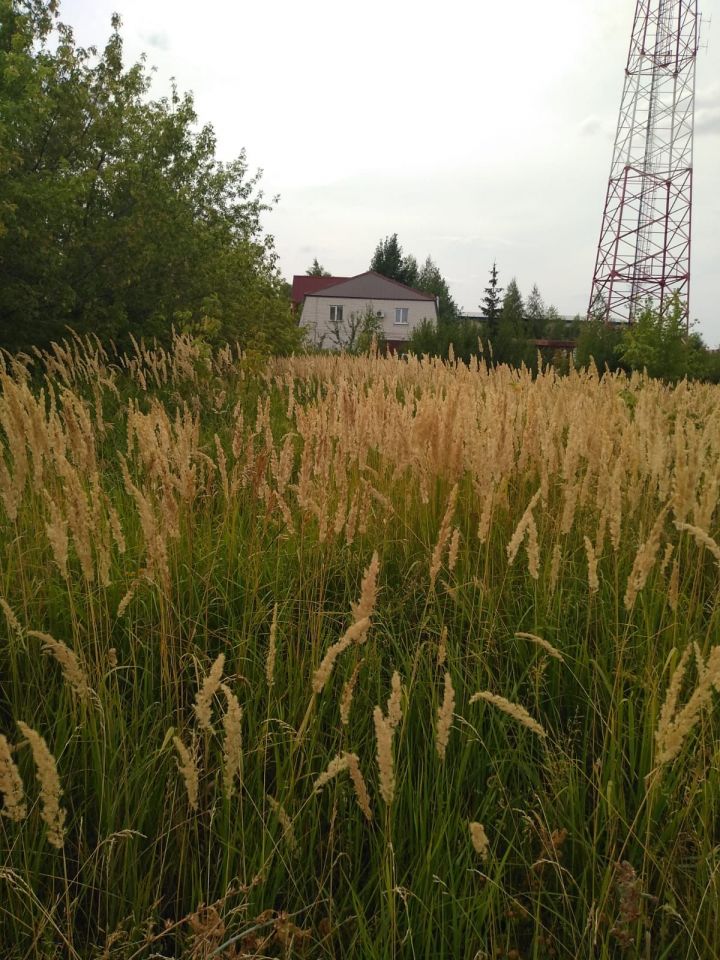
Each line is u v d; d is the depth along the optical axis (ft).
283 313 62.80
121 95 48.42
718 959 5.93
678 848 6.74
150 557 8.37
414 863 6.71
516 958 6.00
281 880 6.61
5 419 9.80
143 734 7.67
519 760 7.67
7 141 37.76
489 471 12.17
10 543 10.48
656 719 7.34
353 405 15.12
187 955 5.89
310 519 11.46
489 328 95.30
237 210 68.59
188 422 13.20
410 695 7.97
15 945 6.02
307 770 7.54
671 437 15.28
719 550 6.89
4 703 8.39
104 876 6.62
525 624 10.13
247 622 9.96
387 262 304.71
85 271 43.06
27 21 41.98
